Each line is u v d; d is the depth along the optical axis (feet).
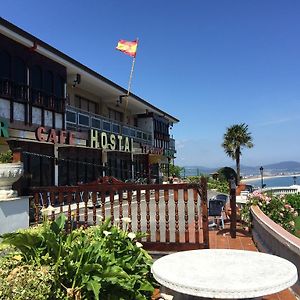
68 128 70.59
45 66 63.05
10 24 51.75
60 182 69.26
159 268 11.34
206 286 9.48
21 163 18.38
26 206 18.48
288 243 15.96
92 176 82.07
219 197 41.78
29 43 57.06
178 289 9.87
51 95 64.59
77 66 70.49
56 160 67.00
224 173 156.25
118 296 12.72
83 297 11.69
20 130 56.18
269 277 10.05
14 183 19.33
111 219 18.74
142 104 112.06
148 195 20.27
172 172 154.40
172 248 19.39
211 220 36.65
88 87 86.99
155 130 130.00
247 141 196.34
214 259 12.25
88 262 12.24
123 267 13.88
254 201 31.09
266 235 21.67
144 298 13.43
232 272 10.68
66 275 11.78
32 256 12.11
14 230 17.33
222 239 27.40
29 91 58.80
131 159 104.22
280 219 30.32
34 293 10.32
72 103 84.33
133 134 107.45
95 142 78.28
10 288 10.39
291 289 15.90
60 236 13.06
